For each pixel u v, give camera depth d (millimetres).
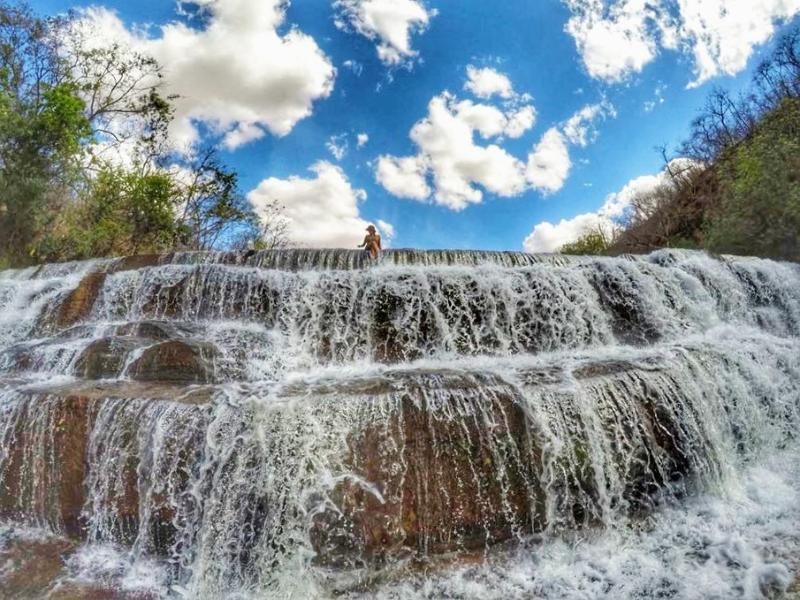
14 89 16625
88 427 5043
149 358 6062
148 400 5016
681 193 21406
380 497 4539
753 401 6625
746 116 20859
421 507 4605
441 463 4734
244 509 4469
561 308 8305
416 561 4527
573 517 4957
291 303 8297
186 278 8781
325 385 5582
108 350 6309
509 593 4219
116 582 4449
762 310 9781
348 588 4305
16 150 14039
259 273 8625
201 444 4691
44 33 17875
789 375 7262
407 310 8086
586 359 6742
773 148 13086
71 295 8766
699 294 9414
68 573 4551
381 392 5062
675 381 5926
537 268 8633
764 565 4203
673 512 5305
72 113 14594
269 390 5359
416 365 7215
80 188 15867
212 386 5645
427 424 4812
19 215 13984
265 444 4594
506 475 4840
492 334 8039
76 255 15422
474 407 4973
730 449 6137
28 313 8852
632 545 4840
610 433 5266
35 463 5141
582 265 9461
